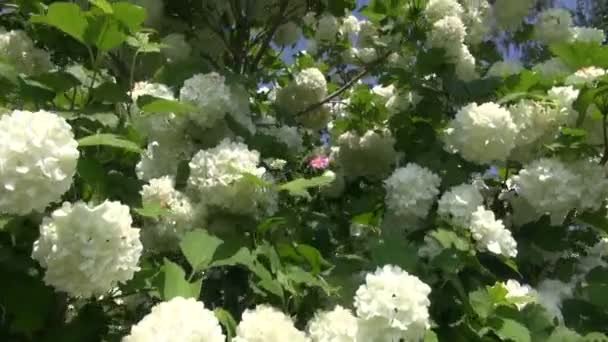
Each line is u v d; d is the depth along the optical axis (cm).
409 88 336
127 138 205
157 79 261
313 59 447
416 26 361
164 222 215
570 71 307
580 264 280
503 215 294
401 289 178
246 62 371
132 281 180
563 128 264
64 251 156
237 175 209
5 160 156
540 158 271
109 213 161
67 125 164
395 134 338
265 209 218
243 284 224
